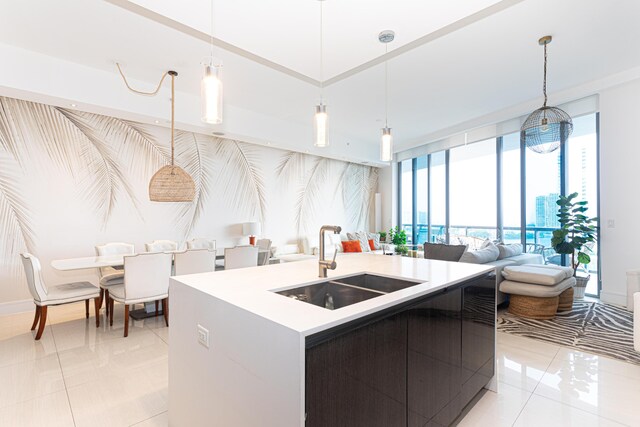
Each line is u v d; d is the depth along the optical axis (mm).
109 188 4703
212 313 1477
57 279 4316
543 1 2730
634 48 3553
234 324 1326
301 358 1020
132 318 3938
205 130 5219
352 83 4445
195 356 1604
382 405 1350
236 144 6102
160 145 5164
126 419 1985
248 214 6293
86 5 2758
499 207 6141
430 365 1662
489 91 4773
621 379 2447
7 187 4004
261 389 1179
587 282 4652
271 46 3170
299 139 6461
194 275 1998
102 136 4648
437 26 2854
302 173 7297
